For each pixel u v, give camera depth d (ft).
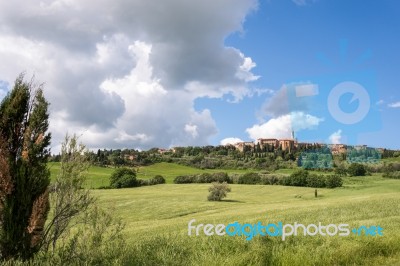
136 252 26.12
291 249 27.55
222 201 221.46
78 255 23.81
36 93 24.52
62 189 24.23
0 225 21.98
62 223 24.44
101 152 469.16
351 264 25.99
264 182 318.45
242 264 24.34
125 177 323.37
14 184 22.31
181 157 522.88
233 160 457.27
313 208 99.50
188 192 276.41
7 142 22.84
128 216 166.91
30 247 22.39
